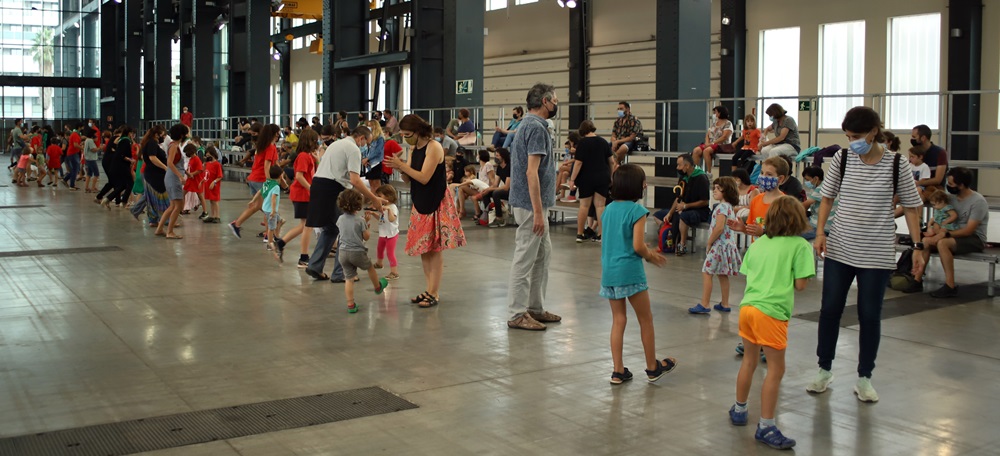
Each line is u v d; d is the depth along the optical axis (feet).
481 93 65.57
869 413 16.15
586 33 83.05
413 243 25.55
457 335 22.36
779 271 14.78
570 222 50.67
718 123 44.93
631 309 25.82
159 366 19.29
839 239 17.04
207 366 19.31
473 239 42.68
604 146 39.50
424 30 64.69
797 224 14.87
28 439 14.56
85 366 19.26
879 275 16.67
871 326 16.75
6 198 66.28
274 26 138.72
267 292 28.19
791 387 17.83
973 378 18.56
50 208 57.98
